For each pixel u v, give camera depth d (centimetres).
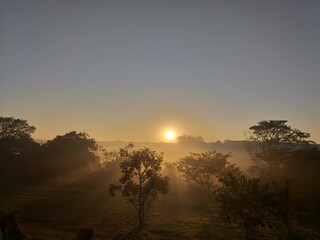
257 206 3600
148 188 5459
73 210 6575
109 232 5084
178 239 4559
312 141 9500
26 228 5022
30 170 10356
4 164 11356
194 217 6084
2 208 6456
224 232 4888
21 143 13000
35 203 7069
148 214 6325
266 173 7812
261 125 9588
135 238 4553
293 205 5619
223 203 3659
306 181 6825
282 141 9556
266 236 4716
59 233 4794
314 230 5069
